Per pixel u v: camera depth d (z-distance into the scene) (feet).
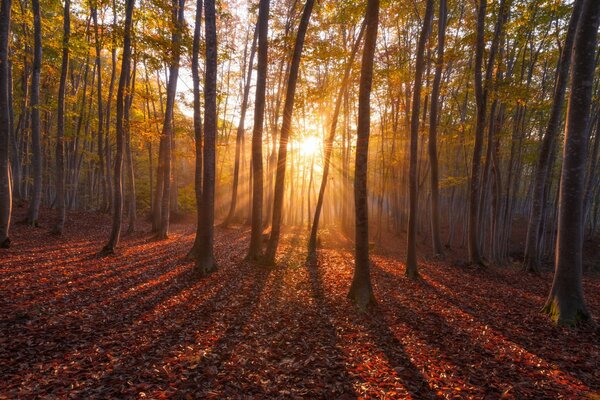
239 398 13.66
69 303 24.27
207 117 35.09
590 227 105.29
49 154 94.89
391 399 13.79
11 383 14.06
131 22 38.24
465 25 64.13
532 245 46.42
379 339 20.62
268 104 92.84
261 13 38.04
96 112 89.25
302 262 45.68
